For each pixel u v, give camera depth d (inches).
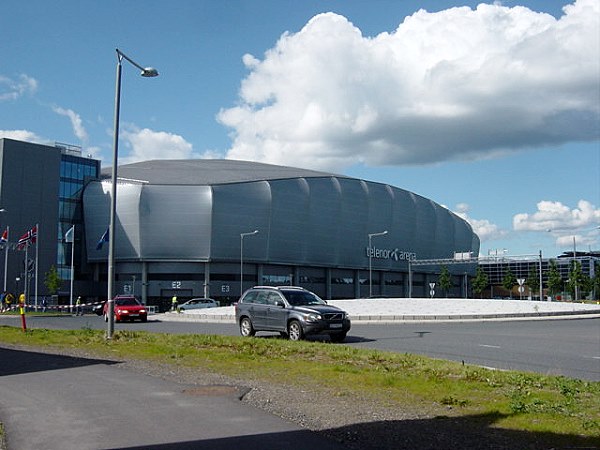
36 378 510.6
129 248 3398.1
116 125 897.5
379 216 4293.8
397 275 4618.6
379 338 929.5
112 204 888.3
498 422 322.0
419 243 4648.1
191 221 3371.1
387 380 456.1
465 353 710.5
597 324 1322.6
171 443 290.2
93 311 2709.2
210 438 298.4
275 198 3602.4
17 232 3233.3
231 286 3526.1
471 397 394.6
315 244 3850.9
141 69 929.5
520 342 858.1
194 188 3400.6
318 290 4015.8
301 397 401.4
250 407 373.1
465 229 5285.4
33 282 3228.3
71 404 392.5
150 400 400.2
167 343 768.3
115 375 519.8
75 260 3540.8
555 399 384.2
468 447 275.3
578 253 6417.3
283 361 585.3
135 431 315.9
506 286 5108.3
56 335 934.4
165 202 3371.1
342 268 4094.5
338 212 3991.1
